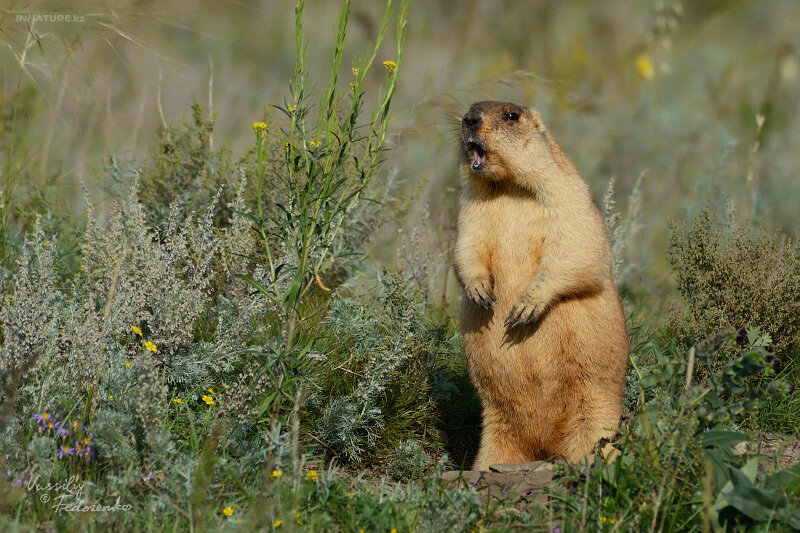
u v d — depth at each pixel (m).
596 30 27.53
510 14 27.66
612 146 20.33
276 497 7.16
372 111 8.69
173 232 11.15
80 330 8.74
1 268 10.45
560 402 9.77
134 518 7.20
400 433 10.25
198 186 12.66
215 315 10.65
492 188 9.93
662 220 17.83
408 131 15.78
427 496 7.58
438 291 14.20
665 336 12.23
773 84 23.41
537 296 9.45
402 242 12.88
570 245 9.52
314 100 11.34
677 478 7.63
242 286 10.78
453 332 12.59
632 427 8.18
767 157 19.75
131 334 9.81
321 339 10.70
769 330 11.25
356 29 26.03
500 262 9.87
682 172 19.69
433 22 27.64
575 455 9.69
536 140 9.61
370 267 13.51
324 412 9.67
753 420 8.55
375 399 10.25
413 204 14.05
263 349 9.20
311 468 9.20
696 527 7.23
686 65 26.03
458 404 11.35
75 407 8.50
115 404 8.50
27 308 8.91
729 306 11.49
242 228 10.83
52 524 7.04
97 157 15.65
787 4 28.50
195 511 6.93
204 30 17.30
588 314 9.59
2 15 11.77
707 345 8.24
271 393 8.87
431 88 17.02
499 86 18.02
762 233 12.35
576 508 7.64
